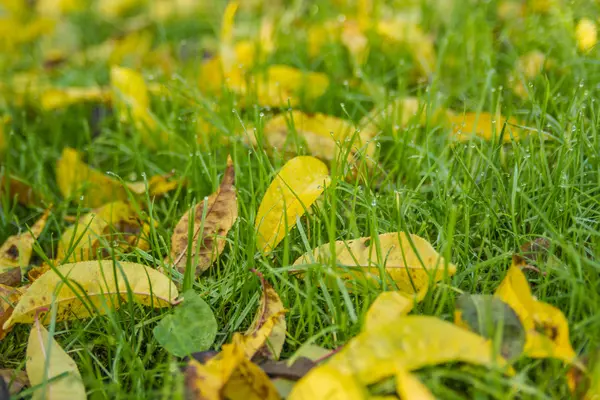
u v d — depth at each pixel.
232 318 0.48
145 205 0.60
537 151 0.57
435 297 0.45
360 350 0.39
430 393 0.39
